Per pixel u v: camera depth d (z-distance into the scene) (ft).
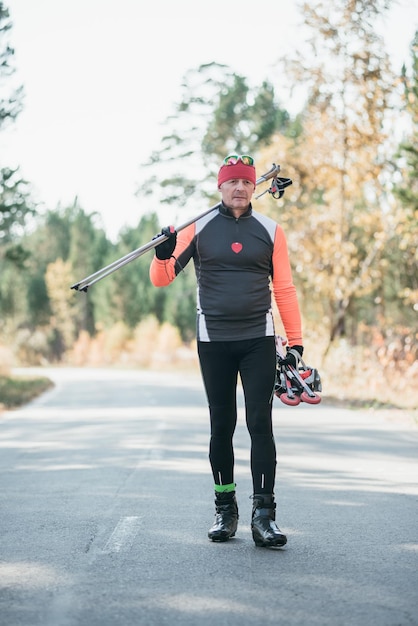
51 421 57.72
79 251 350.02
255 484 19.92
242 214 19.98
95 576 17.43
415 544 20.24
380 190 86.43
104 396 89.76
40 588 16.61
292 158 90.33
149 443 42.60
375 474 31.55
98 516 23.71
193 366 215.92
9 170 83.05
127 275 325.01
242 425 50.75
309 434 45.98
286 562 18.47
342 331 92.32
